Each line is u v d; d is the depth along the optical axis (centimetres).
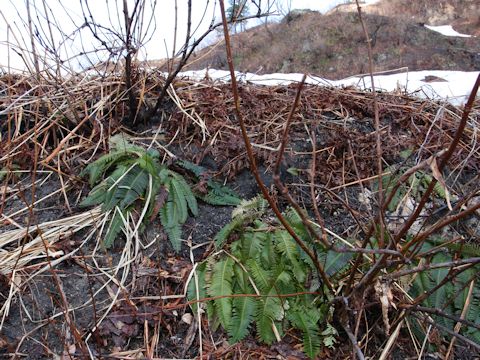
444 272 233
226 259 235
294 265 225
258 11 276
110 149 286
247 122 325
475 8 2208
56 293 221
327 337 212
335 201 281
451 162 309
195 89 350
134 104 305
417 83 536
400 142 324
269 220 252
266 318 213
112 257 240
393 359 215
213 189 275
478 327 184
